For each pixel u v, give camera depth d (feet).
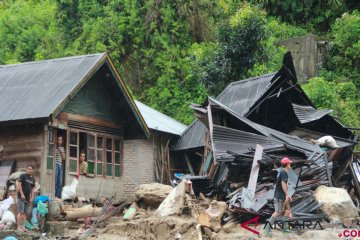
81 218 67.87
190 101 120.37
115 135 82.12
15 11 163.12
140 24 130.11
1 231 59.93
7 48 144.56
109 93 80.84
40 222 65.46
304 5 142.00
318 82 110.63
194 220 60.13
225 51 109.91
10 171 68.95
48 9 155.53
